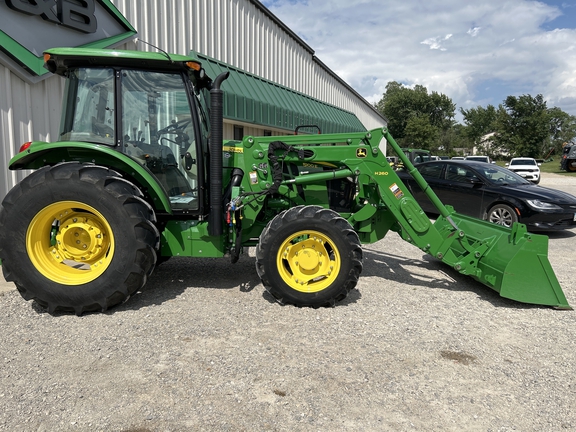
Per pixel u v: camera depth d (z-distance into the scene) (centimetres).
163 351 311
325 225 397
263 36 1271
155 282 470
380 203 492
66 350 308
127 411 242
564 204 792
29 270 362
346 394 264
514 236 439
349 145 452
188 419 237
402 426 236
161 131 411
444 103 7381
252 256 595
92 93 398
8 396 252
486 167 933
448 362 308
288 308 402
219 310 392
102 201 363
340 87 2147
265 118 1090
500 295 426
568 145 3903
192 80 424
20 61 569
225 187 452
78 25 650
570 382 286
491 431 234
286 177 463
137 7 782
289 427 232
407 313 401
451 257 461
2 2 545
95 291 365
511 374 294
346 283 401
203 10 971
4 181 577
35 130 619
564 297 419
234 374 283
